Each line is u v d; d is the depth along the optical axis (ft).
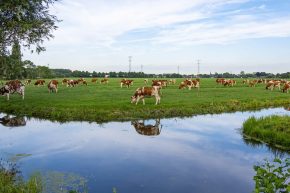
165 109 95.76
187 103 107.55
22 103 106.42
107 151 53.83
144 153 52.90
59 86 211.00
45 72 446.19
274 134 62.28
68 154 51.85
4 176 37.45
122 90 165.89
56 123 80.94
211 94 144.05
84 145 57.88
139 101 111.55
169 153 53.06
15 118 88.43
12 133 68.08
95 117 86.02
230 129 75.15
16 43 56.44
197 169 44.88
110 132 69.87
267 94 151.74
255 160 49.70
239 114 100.89
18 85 116.98
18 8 50.96
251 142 61.93
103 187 37.60
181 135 67.92
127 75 649.20
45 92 153.07
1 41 53.93
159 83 179.93
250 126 70.49
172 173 43.01
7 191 32.94
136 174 42.37
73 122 82.58
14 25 52.39
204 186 38.50
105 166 45.55
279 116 78.43
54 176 40.93
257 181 24.76
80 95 134.21
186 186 38.42
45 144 58.34
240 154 53.11
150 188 37.63
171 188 37.68
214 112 103.40
